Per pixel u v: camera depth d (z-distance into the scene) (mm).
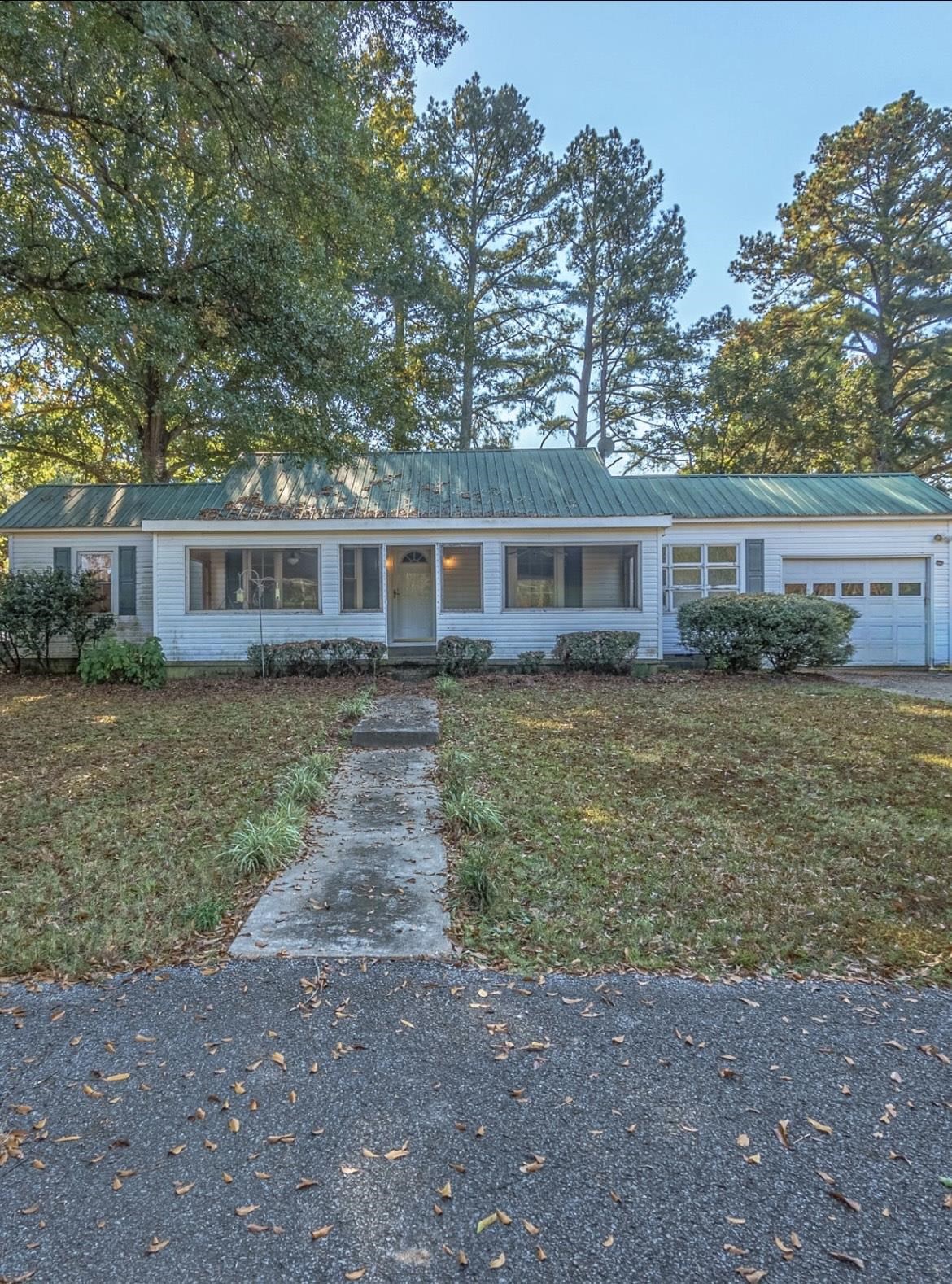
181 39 5465
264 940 3066
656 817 4730
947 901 3518
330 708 8867
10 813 4789
